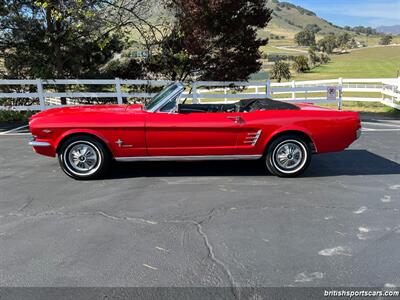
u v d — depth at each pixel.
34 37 13.09
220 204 4.57
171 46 13.16
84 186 5.23
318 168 6.16
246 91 22.52
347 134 5.57
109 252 3.44
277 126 5.41
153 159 5.49
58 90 13.45
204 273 3.11
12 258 3.35
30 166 6.27
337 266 3.21
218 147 5.46
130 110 5.64
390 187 5.21
